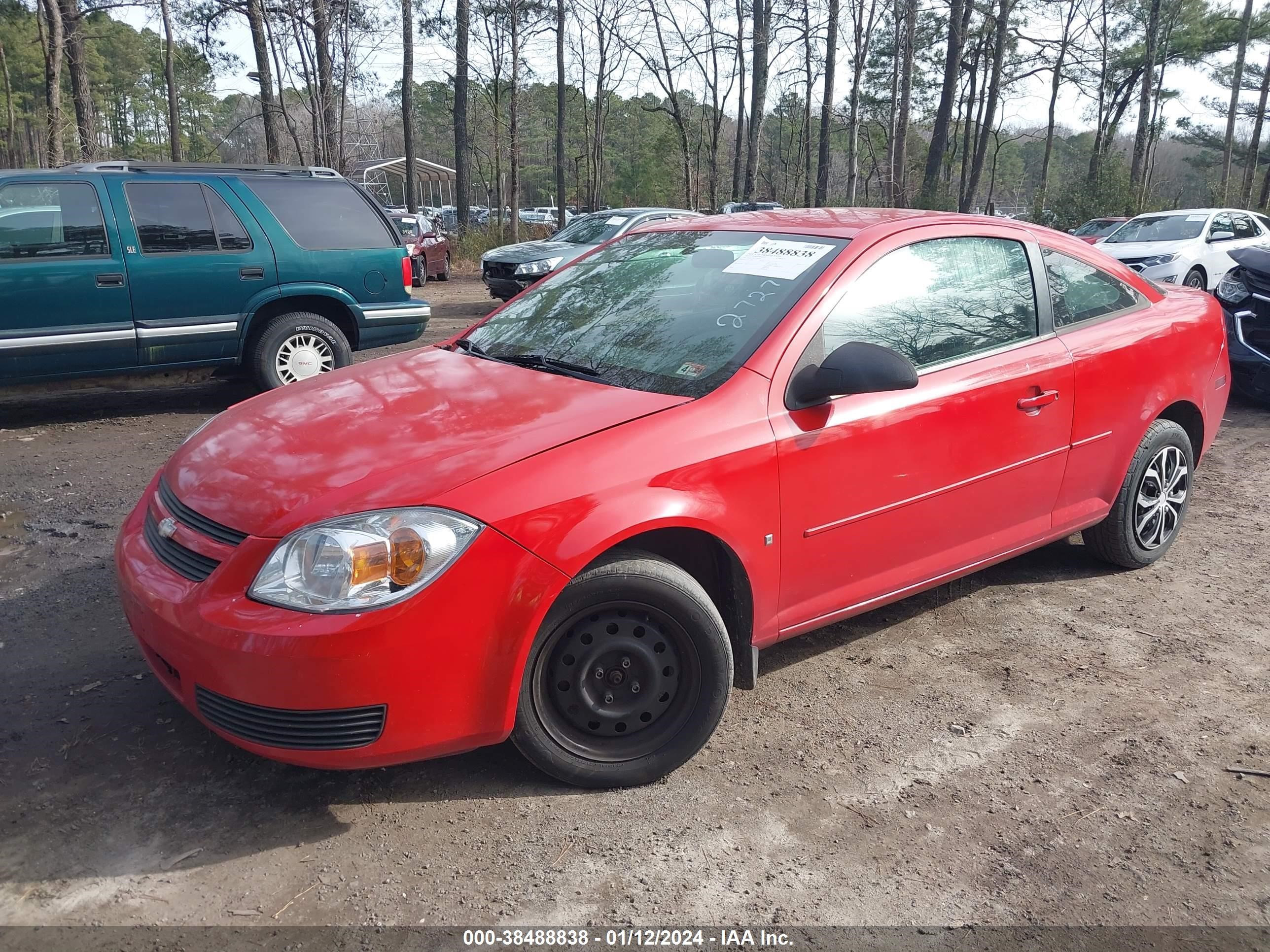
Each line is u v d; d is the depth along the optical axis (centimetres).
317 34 2217
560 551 255
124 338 702
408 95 2905
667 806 278
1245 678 359
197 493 275
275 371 771
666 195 5847
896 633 394
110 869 246
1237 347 805
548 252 1388
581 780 280
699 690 285
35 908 231
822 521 313
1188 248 1470
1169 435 440
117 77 5756
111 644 367
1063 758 306
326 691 238
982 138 3372
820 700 340
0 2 3353
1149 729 324
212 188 740
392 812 272
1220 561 477
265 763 293
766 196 5069
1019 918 237
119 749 298
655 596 273
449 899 238
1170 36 4184
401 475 258
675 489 275
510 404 298
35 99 4981
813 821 272
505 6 2883
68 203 684
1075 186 2831
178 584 260
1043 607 421
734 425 291
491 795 281
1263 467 647
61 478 576
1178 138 5719
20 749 296
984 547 375
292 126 2308
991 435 358
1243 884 250
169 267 715
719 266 357
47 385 698
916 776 295
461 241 2605
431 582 243
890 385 286
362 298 808
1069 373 385
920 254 353
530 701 269
